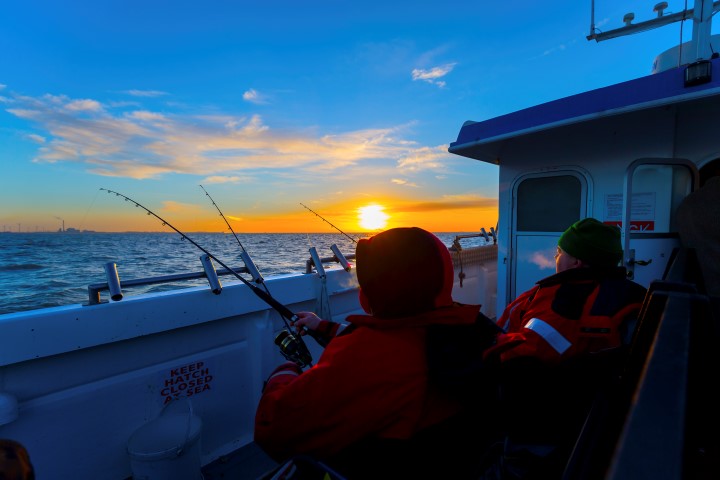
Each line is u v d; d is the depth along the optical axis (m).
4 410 1.63
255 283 2.64
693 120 2.95
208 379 2.46
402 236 1.03
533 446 1.21
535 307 1.57
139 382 2.16
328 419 0.96
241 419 2.63
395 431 0.95
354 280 3.46
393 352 0.97
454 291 4.89
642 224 3.18
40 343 1.77
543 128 3.04
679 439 0.48
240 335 2.62
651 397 0.57
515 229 3.94
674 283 1.05
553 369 1.34
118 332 2.01
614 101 2.70
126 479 2.12
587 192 3.47
